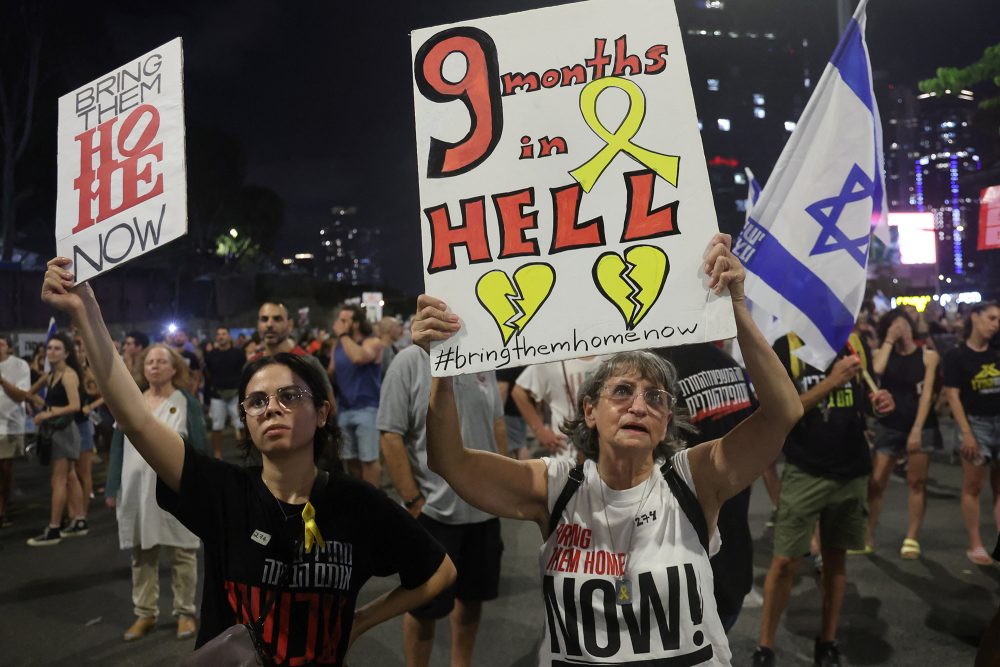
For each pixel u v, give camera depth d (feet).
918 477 19.95
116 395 6.88
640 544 6.96
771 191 12.70
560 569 7.08
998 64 32.65
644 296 6.81
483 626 16.22
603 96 7.06
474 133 7.14
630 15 7.06
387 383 12.96
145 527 15.78
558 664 6.95
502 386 24.54
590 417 7.48
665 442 7.69
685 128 6.91
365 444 24.97
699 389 10.64
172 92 7.22
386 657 14.75
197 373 39.93
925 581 17.94
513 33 7.18
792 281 12.45
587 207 6.97
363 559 7.23
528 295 6.93
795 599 17.25
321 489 7.18
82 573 21.04
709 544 7.14
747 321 6.63
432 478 12.62
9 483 27.09
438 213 7.09
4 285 73.56
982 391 19.43
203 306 143.64
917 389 20.44
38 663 14.89
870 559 19.67
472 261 7.02
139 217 7.14
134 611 16.93
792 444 13.52
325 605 6.93
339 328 25.52
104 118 7.46
